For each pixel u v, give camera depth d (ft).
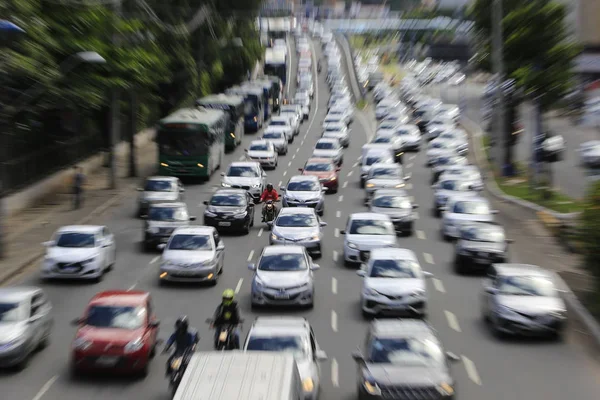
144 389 64.08
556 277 101.96
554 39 170.60
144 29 182.09
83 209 146.61
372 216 113.80
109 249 104.68
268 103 303.68
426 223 141.90
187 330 60.34
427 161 216.74
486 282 86.48
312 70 487.20
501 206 151.94
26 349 68.90
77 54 130.41
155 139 173.99
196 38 268.21
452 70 495.82
